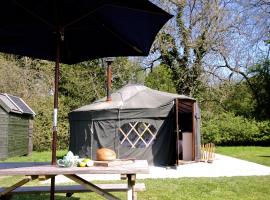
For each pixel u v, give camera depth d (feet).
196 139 37.40
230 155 45.98
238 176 25.09
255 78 69.67
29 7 10.57
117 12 10.67
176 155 31.96
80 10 10.84
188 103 36.83
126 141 33.99
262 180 22.93
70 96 67.26
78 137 37.58
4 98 42.65
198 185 20.86
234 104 73.61
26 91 62.49
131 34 11.73
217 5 64.03
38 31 12.18
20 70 64.34
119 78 69.92
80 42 13.08
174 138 33.50
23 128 46.88
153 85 70.44
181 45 67.72
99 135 34.96
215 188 19.97
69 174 9.78
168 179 23.39
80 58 13.98
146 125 33.73
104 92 68.95
